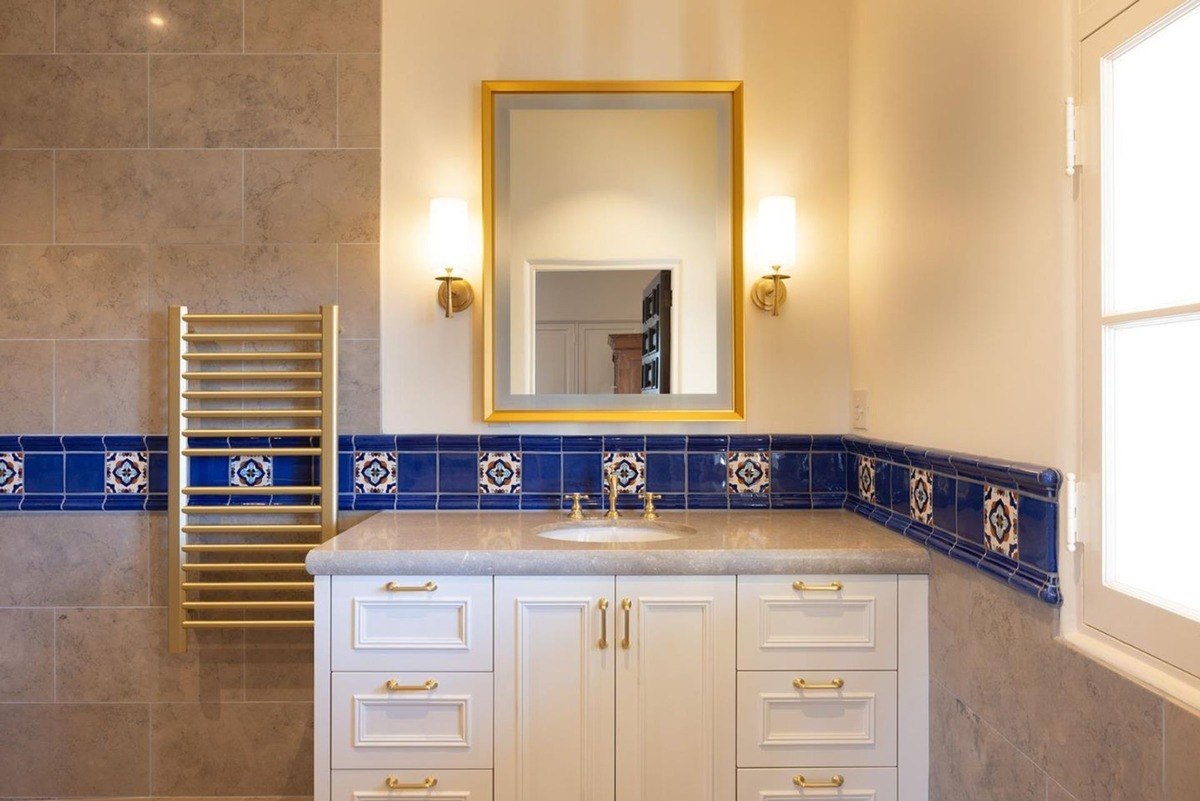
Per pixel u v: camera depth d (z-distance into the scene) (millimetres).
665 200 2447
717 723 1862
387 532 2092
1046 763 1354
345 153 2418
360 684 1860
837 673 1868
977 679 1614
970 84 1637
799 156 2441
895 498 2082
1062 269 1311
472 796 1862
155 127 2404
